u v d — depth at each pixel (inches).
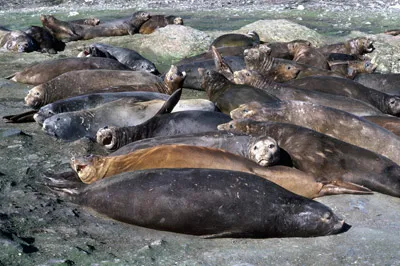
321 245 219.9
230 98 397.1
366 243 222.1
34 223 227.6
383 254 214.4
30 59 565.3
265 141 266.8
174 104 332.5
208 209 217.8
